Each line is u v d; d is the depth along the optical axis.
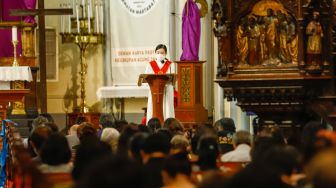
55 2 26.64
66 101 26.89
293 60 17.02
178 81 22.67
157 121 16.12
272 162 8.19
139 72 26.30
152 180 9.02
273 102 17.09
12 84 24.05
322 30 16.94
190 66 22.64
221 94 24.45
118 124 16.98
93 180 5.82
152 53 26.17
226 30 17.19
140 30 26.28
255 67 17.12
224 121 14.95
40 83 24.58
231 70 17.19
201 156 10.02
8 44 25.41
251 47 17.19
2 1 25.56
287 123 17.31
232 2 17.22
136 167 5.89
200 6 24.47
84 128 14.27
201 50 24.98
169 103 19.50
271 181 6.26
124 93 25.70
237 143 12.16
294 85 16.80
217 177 6.38
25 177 8.92
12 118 24.23
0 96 20.00
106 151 9.62
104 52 26.64
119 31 26.45
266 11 17.16
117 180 5.81
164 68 20.19
